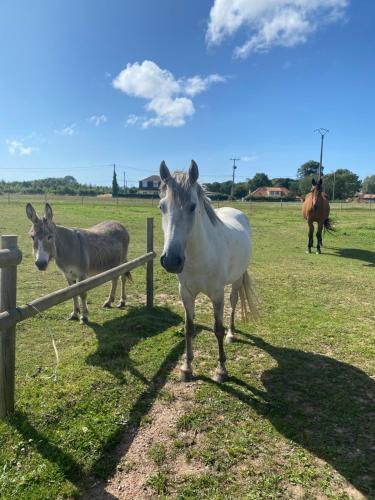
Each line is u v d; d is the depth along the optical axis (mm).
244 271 4316
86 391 3016
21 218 16391
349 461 2430
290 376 3523
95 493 2127
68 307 5406
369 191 100500
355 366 3760
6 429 2512
